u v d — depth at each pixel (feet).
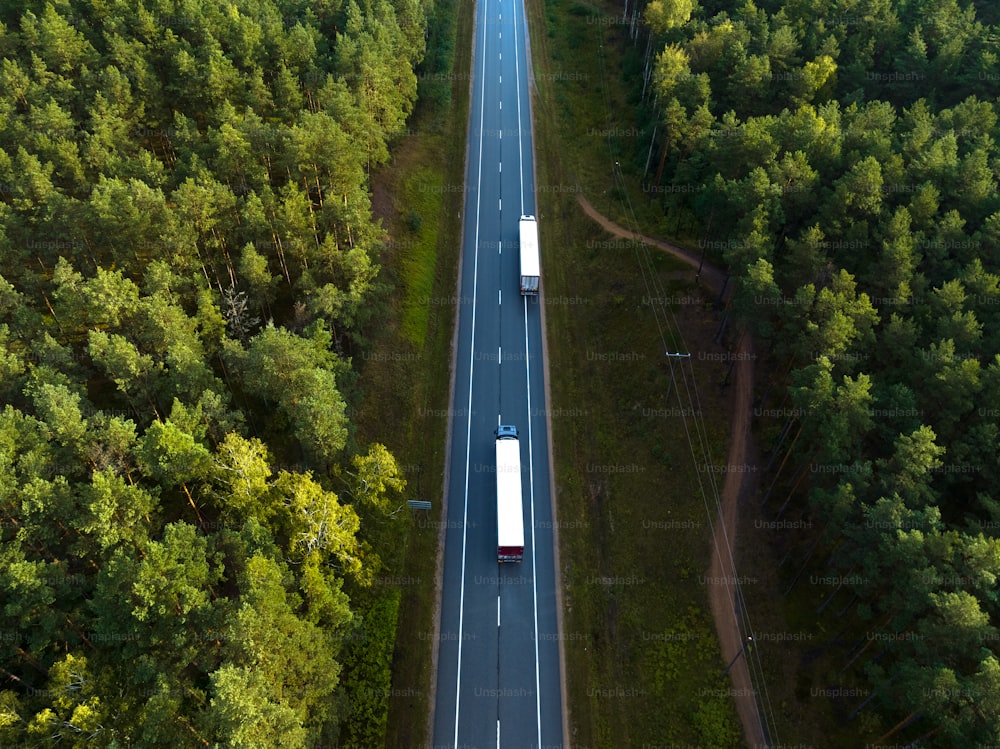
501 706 182.19
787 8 326.85
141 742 124.47
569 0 455.63
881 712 168.45
